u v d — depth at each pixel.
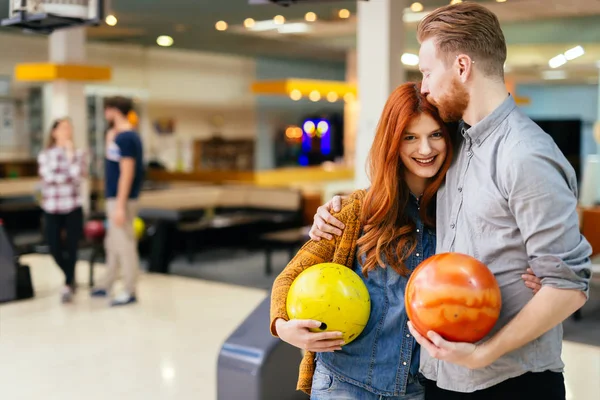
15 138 12.45
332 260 1.87
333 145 19.69
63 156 6.21
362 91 6.80
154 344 4.95
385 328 1.79
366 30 6.72
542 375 1.57
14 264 6.27
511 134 1.50
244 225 10.23
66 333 5.24
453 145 1.71
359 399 1.80
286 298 1.74
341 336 1.69
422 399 1.81
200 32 12.13
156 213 7.65
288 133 18.66
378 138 1.73
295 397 3.55
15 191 11.65
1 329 5.35
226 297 6.48
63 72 8.97
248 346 3.35
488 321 1.46
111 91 13.60
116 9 9.53
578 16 10.78
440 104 1.59
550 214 1.41
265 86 11.84
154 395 3.95
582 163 10.59
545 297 1.41
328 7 9.40
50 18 3.62
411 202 1.81
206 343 4.98
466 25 1.51
